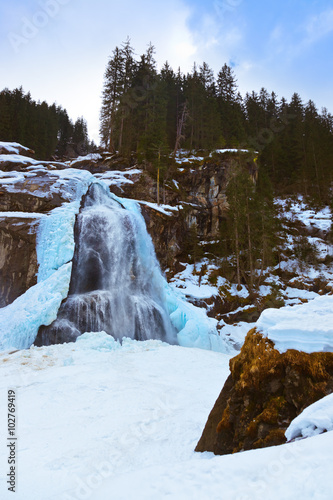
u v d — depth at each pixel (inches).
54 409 251.0
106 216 839.1
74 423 223.8
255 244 1206.3
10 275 723.4
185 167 1401.3
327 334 141.2
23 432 209.3
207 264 1156.5
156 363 418.0
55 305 605.6
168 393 292.0
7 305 697.6
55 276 661.3
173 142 2005.4
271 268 1250.6
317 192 1863.9
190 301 926.4
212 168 1373.0
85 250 768.9
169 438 193.3
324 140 2246.6
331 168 2006.6
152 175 1272.1
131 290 786.8
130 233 863.1
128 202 998.4
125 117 1761.8
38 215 781.9
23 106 2165.4
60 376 345.4
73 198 887.1
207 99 2139.5
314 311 159.0
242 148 1460.4
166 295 828.0
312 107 2915.8
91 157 1504.7
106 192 1012.5
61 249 713.0
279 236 1359.5
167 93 2078.0
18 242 745.0
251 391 153.1
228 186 1234.0
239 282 1098.7
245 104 2591.0
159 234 1030.4
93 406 257.4
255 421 140.6
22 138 1897.1
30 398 276.5
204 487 79.0
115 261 799.1
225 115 2137.1
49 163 1087.6
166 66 2420.0
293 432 107.5
